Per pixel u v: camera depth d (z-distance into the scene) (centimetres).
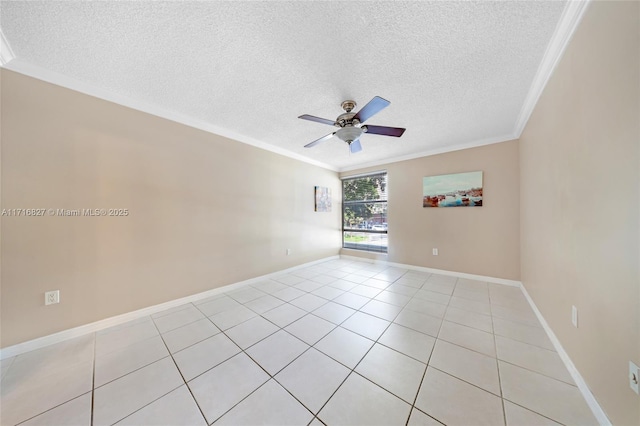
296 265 408
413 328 203
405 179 416
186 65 171
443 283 329
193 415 117
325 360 160
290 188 398
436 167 379
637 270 88
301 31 139
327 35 142
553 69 166
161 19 130
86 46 152
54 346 177
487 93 209
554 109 169
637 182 88
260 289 309
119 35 142
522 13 127
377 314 231
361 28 136
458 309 241
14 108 168
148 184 234
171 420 114
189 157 265
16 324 168
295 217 407
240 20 131
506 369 148
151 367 153
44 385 137
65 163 188
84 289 196
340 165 491
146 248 232
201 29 137
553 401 123
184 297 260
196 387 135
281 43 149
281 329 203
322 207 469
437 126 284
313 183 448
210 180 285
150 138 235
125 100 217
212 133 287
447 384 136
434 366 152
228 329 203
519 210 309
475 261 346
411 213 410
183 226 260
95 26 135
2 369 150
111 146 211
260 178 346
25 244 172
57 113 184
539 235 215
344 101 222
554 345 173
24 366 154
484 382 137
